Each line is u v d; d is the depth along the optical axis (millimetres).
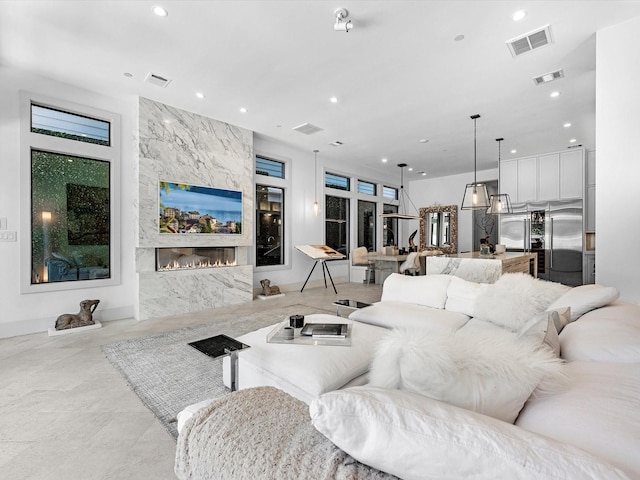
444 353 922
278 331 2475
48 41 3186
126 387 2486
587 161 6773
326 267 7387
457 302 2955
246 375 2221
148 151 4578
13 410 2166
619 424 823
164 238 4742
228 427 907
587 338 1498
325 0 2623
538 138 6199
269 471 731
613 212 2904
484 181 9227
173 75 3848
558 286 2377
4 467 1637
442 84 4047
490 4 2662
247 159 5824
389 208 10195
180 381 2578
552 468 583
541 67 3643
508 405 907
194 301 5035
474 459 621
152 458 1713
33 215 3963
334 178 8352
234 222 5617
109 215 4531
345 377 1888
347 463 743
